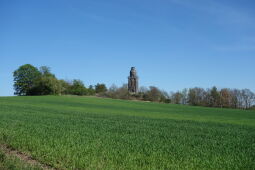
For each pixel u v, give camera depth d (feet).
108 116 152.15
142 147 55.26
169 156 47.29
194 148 56.18
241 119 173.68
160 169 38.24
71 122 106.73
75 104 279.49
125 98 461.78
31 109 182.80
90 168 38.01
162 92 485.97
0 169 36.14
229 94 448.24
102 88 565.94
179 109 273.75
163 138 72.02
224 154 51.75
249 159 47.47
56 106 238.48
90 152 47.16
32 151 49.21
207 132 91.91
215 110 277.03
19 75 446.60
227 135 84.84
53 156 44.65
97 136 68.39
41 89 440.45
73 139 60.85
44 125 88.94
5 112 148.87
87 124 101.19
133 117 153.17
